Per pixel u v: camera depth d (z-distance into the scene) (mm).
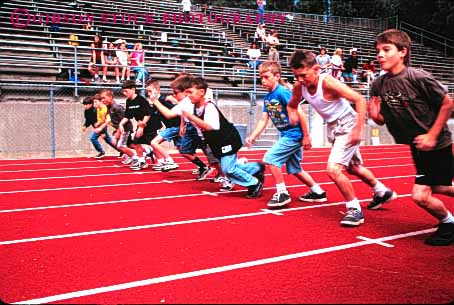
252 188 6465
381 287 3227
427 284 3283
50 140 14312
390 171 9938
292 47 26859
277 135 17203
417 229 4809
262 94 17844
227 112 16984
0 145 13609
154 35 22312
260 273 3516
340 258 3875
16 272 3559
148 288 3229
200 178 8281
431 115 3980
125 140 10023
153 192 7059
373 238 4477
